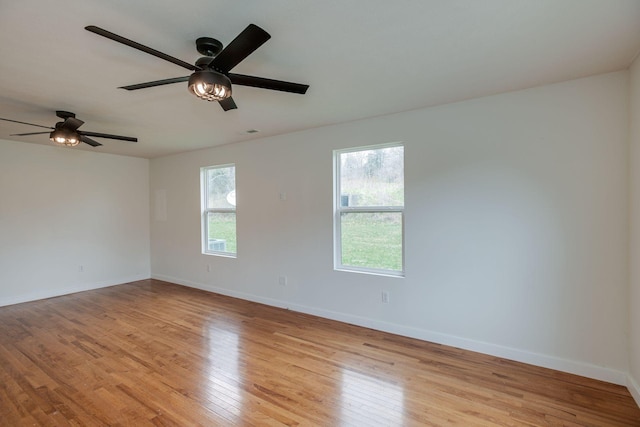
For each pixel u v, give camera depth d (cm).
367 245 374
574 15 170
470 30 184
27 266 479
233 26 178
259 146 456
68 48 199
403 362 284
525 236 278
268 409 220
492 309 294
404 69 235
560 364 266
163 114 337
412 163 331
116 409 220
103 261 562
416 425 204
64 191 517
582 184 256
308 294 414
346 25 178
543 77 251
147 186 624
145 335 347
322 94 284
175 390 243
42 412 217
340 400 230
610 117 245
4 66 223
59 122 328
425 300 328
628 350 240
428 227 324
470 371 267
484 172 295
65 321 391
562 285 264
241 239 482
